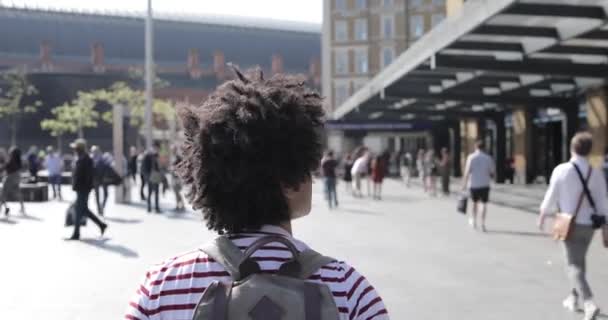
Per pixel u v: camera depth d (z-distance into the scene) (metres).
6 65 105.06
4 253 10.16
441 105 33.69
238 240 1.39
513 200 21.03
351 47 74.06
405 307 6.55
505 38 15.71
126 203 20.78
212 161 1.43
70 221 11.95
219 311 1.26
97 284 7.72
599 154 22.30
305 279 1.32
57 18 108.62
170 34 114.00
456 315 6.23
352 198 23.42
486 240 11.59
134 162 32.12
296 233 12.73
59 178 23.88
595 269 8.59
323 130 1.53
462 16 13.47
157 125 65.81
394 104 32.69
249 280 1.29
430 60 17.02
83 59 109.50
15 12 106.25
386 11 72.56
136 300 1.39
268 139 1.43
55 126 60.22
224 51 116.81
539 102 23.50
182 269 1.37
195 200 1.48
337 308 1.30
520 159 31.34
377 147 69.06
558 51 15.52
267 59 119.69
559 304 6.68
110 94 63.84
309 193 1.54
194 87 113.00
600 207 6.00
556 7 11.59
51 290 7.38
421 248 10.61
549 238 11.80
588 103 23.02
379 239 11.79
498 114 31.52
